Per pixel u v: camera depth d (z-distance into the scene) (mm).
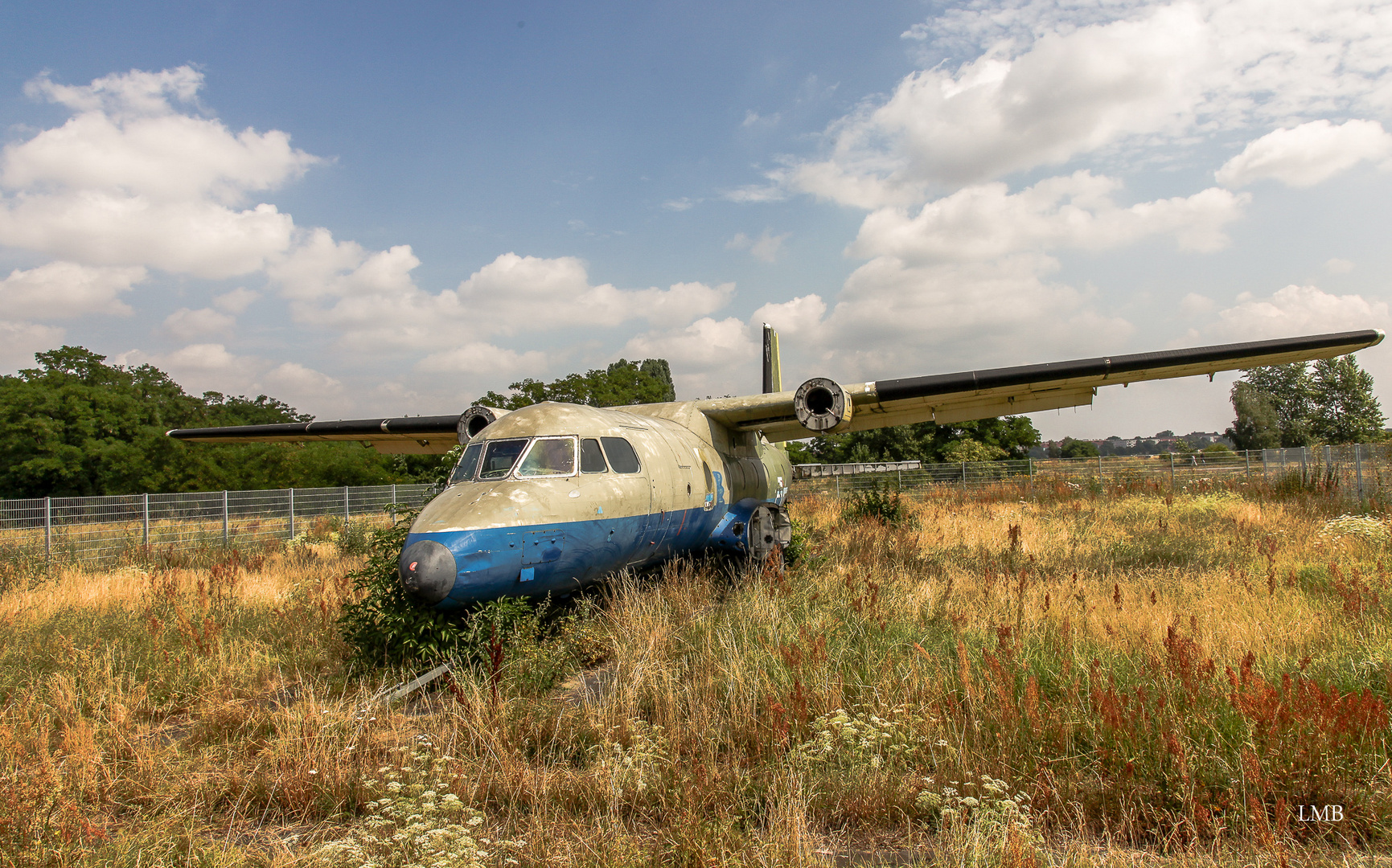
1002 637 5043
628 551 7758
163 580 9898
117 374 41656
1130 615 6328
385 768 3930
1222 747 3693
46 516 15375
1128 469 29188
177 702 5770
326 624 7504
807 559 10641
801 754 3871
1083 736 3977
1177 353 9523
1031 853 2900
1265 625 5828
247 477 33219
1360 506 14234
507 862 3205
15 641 7074
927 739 4020
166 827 3643
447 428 12695
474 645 5961
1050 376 9867
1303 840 3211
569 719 4781
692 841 3125
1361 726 3557
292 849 3494
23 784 3846
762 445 12695
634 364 38875
